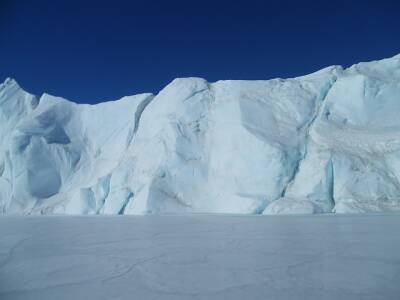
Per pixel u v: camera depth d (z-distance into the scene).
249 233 8.75
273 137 18.84
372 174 16.39
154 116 24.19
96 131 29.39
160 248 7.01
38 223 13.55
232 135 19.97
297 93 21.06
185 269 5.26
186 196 19.62
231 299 3.89
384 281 4.36
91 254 6.59
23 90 32.91
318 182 16.67
